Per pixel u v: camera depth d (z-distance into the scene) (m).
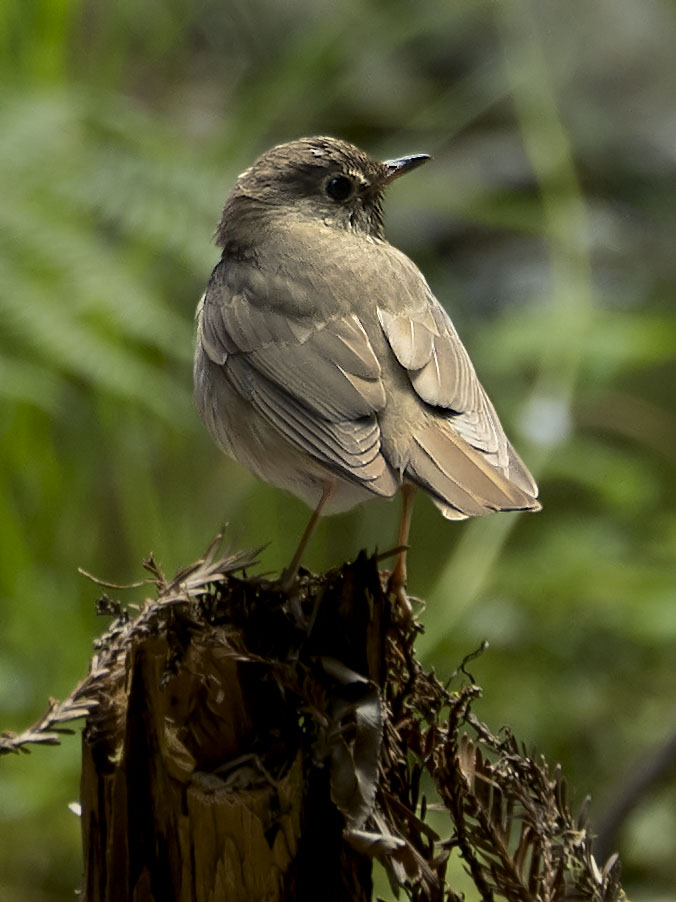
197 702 5.28
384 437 6.42
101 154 11.23
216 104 14.70
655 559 12.18
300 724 5.37
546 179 14.00
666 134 16.02
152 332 10.38
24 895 11.08
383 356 6.84
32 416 11.55
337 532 13.88
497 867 5.52
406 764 5.55
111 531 12.46
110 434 11.94
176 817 5.21
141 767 5.26
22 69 11.86
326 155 7.86
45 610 11.55
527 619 12.13
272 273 7.26
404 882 5.20
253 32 15.09
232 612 5.57
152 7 14.00
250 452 7.17
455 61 15.59
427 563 13.79
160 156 11.21
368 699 5.25
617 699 12.10
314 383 6.74
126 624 5.61
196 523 12.56
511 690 12.13
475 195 14.55
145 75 14.56
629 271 15.24
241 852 5.17
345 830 5.15
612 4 16.12
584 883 5.48
